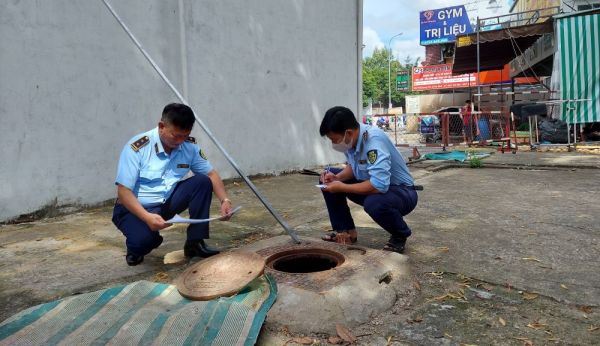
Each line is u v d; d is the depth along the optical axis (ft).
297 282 7.14
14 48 13.00
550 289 7.48
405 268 8.18
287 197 16.48
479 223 11.93
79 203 14.74
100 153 15.25
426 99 78.07
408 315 6.68
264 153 21.45
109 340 5.47
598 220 11.88
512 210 13.37
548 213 12.84
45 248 10.38
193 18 17.80
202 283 6.96
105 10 15.12
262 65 21.07
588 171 21.31
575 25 33.35
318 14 24.08
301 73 23.30
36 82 13.53
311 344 5.92
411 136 58.54
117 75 15.60
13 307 7.09
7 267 9.03
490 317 6.54
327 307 6.44
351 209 14.23
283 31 22.08
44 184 13.83
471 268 8.54
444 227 11.57
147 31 16.38
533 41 44.83
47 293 7.61
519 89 64.44
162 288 7.07
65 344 5.41
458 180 19.61
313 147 24.44
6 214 13.00
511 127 39.70
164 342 5.42
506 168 23.30
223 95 19.26
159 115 17.01
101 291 6.82
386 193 8.85
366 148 8.79
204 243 9.48
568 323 6.30
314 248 8.91
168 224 7.69
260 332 6.13
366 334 6.15
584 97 33.24
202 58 18.26
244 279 6.94
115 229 12.21
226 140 19.51
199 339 5.49
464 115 36.94
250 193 17.35
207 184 8.89
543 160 25.66
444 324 6.36
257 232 11.49
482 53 49.78
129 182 8.02
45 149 13.83
